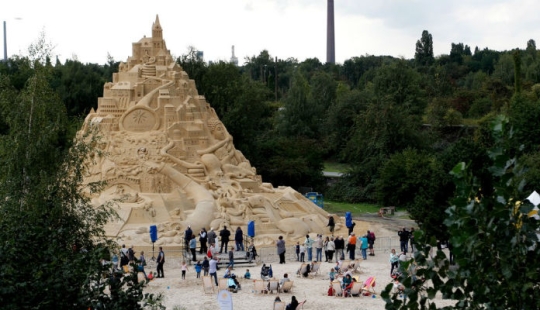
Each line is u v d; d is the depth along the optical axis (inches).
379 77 4116.6
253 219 2119.8
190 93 2412.6
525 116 2464.3
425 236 572.1
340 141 4042.8
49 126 1300.4
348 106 4109.3
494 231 522.3
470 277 532.1
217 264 1733.5
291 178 3233.3
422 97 4109.3
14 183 1201.4
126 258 1545.3
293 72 6166.3
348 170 3292.3
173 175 2160.4
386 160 3100.4
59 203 1139.9
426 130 3878.0
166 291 1496.1
